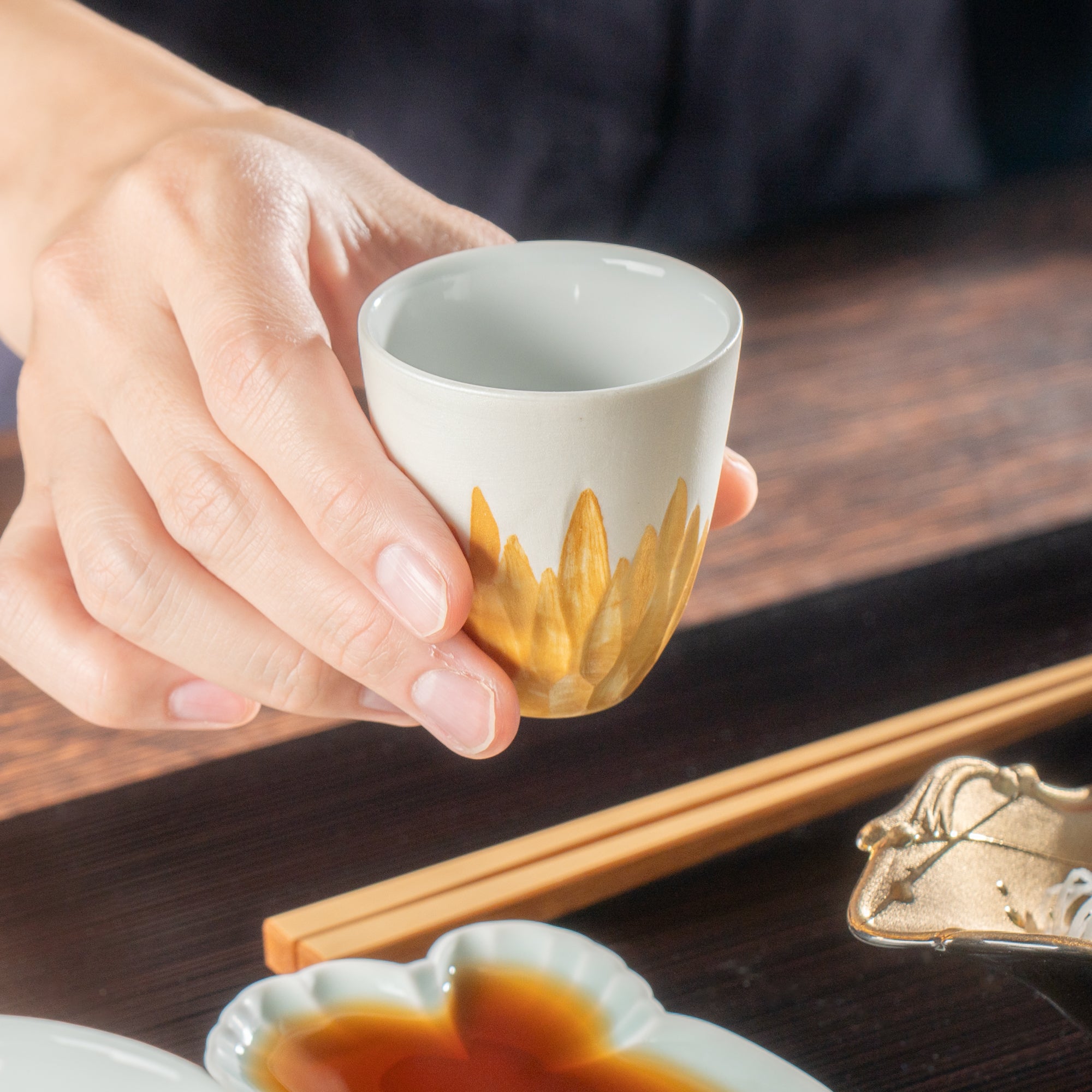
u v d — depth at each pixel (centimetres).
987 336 97
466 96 123
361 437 62
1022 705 67
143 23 113
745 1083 59
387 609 62
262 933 63
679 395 60
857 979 62
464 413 60
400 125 123
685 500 61
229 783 67
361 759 68
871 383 90
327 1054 60
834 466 80
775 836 65
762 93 132
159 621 65
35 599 66
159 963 63
